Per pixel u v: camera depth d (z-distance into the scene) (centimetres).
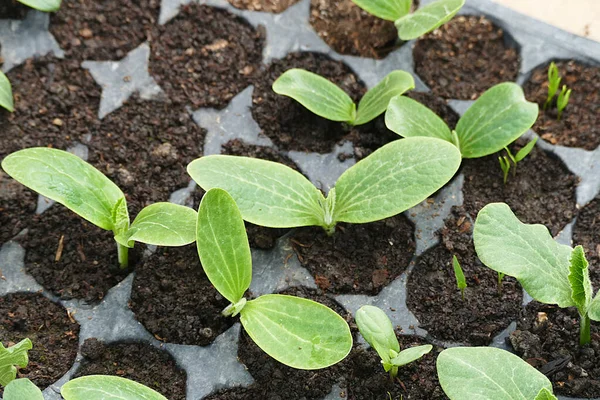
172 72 63
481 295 59
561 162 62
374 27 65
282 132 62
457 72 64
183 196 61
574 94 64
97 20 64
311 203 59
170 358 58
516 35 65
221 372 58
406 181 58
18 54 64
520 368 55
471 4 65
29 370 58
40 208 61
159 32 64
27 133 62
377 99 61
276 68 64
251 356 58
